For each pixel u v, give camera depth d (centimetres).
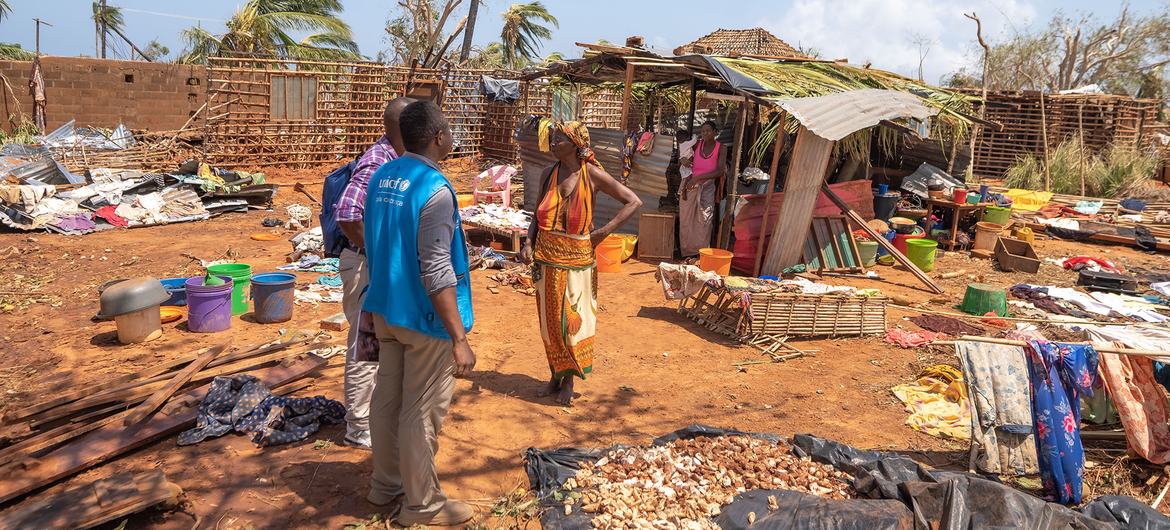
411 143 321
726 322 700
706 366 605
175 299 693
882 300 700
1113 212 1503
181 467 398
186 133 1708
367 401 426
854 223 1083
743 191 1159
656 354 629
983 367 417
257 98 1675
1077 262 1061
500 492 393
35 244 946
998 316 777
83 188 1136
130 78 1877
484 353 611
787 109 833
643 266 964
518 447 445
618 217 488
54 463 379
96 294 738
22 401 478
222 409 450
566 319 486
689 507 366
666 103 1534
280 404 454
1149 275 1023
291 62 1686
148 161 1523
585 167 474
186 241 1012
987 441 411
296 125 1717
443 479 402
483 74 1998
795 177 878
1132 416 425
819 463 419
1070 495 397
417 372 326
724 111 1392
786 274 923
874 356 642
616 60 1085
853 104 893
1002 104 2127
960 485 363
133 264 870
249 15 2500
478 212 1052
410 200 307
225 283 634
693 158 987
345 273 406
